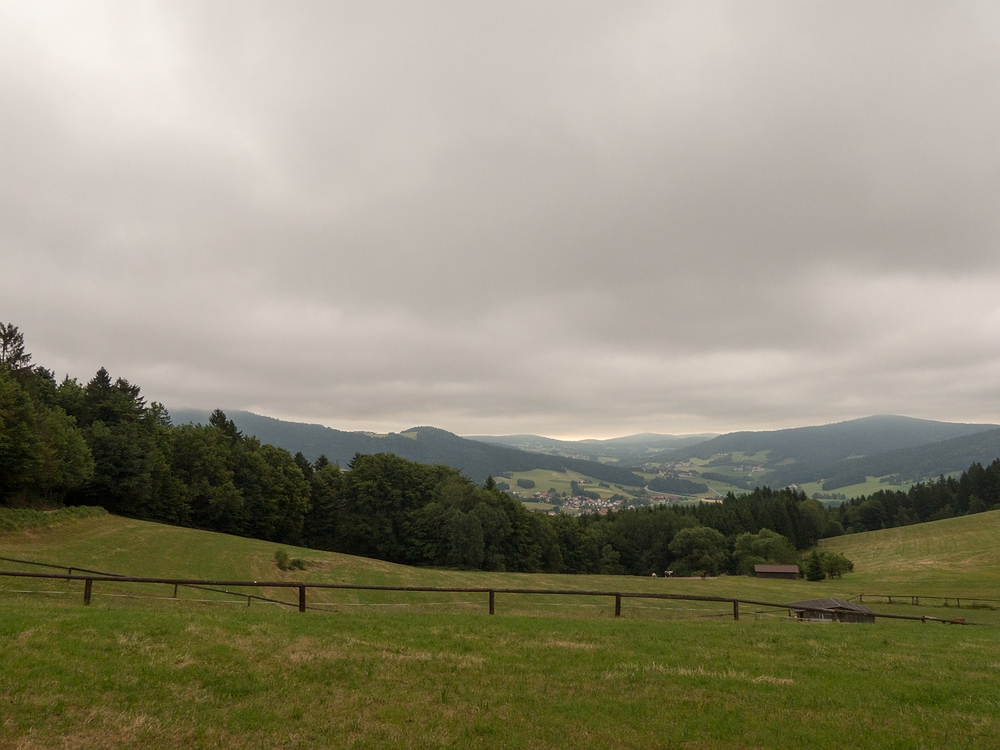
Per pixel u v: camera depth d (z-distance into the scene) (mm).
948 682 12539
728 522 140500
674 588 75312
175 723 8523
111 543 56969
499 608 35750
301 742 8297
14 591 24891
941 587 80875
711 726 9461
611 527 142625
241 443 103000
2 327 74938
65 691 9109
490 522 100250
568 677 11844
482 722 9289
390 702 9969
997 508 156375
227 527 90625
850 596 69000
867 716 10141
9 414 57000
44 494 68750
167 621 14211
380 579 63781
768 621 23484
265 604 36281
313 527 105688
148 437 82625
